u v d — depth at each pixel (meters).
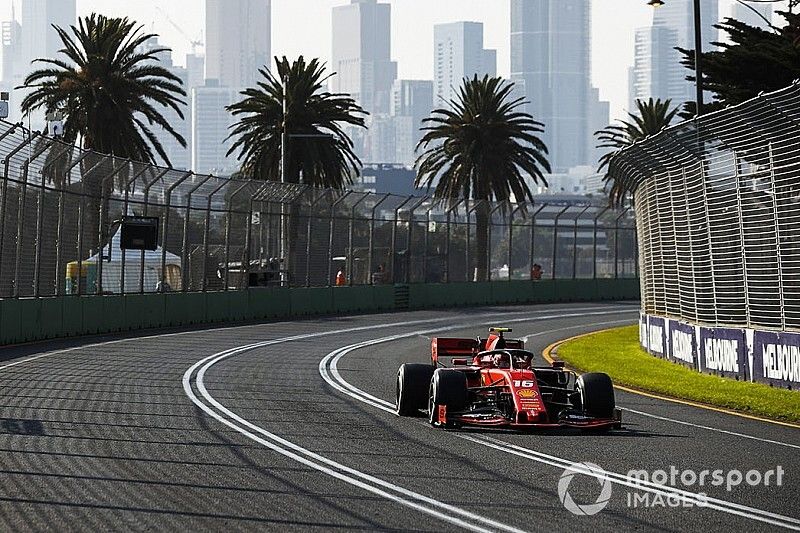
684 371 32.19
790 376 26.30
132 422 19.41
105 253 46.81
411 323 55.72
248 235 57.50
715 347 30.69
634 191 45.69
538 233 81.81
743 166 30.44
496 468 15.34
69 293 43.88
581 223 90.12
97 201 45.12
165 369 29.73
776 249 28.50
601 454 16.67
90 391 24.16
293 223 61.75
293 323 54.25
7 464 15.15
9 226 37.94
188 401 22.73
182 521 11.93
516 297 79.44
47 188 40.81
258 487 13.87
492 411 19.28
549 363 35.62
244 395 24.16
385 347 40.06
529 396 18.67
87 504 12.70
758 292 29.27
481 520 12.08
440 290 73.81
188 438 17.77
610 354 39.16
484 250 77.50
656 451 17.09
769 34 45.00
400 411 21.03
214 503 12.86
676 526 11.91
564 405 19.53
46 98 62.75
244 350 37.19
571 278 83.75
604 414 19.70
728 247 31.41
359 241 68.00
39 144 38.62
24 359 31.95
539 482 14.33
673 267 37.84
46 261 41.06
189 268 52.81
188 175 50.94
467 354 23.84
